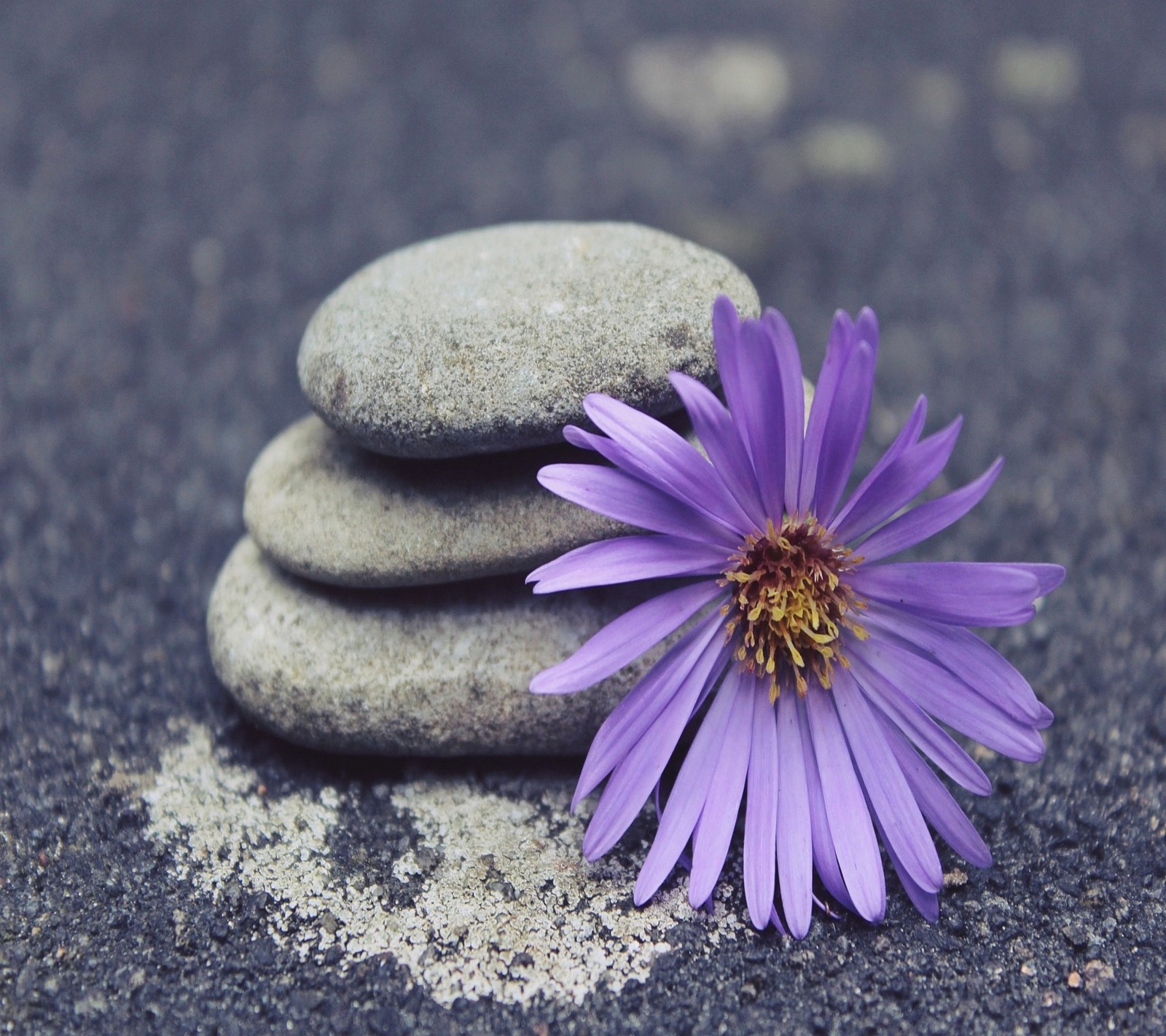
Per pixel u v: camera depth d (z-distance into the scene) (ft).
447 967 1.15
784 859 1.15
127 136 1.84
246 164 1.79
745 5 2.24
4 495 1.36
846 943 1.16
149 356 1.46
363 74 2.02
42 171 1.75
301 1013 1.14
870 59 2.07
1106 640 1.28
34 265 1.56
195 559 1.33
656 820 1.19
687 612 1.16
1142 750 1.23
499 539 1.18
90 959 1.15
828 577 1.16
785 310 1.51
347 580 1.19
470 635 1.19
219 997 1.15
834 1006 1.14
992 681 1.16
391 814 1.19
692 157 1.82
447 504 1.18
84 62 2.03
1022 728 1.15
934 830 1.20
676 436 1.14
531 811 1.19
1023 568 1.14
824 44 2.11
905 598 1.16
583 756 1.21
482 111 1.93
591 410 1.14
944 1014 1.14
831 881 1.15
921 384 1.45
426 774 1.21
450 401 1.16
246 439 1.40
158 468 1.38
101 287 1.53
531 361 1.16
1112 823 1.20
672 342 1.17
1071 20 2.20
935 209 1.72
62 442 1.39
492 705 1.19
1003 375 1.45
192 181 1.75
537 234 1.21
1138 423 1.42
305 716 1.19
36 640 1.27
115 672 1.26
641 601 1.19
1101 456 1.39
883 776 1.16
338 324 1.19
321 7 2.22
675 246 1.20
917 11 2.23
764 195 1.73
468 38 2.13
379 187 1.75
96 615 1.29
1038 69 2.02
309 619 1.20
